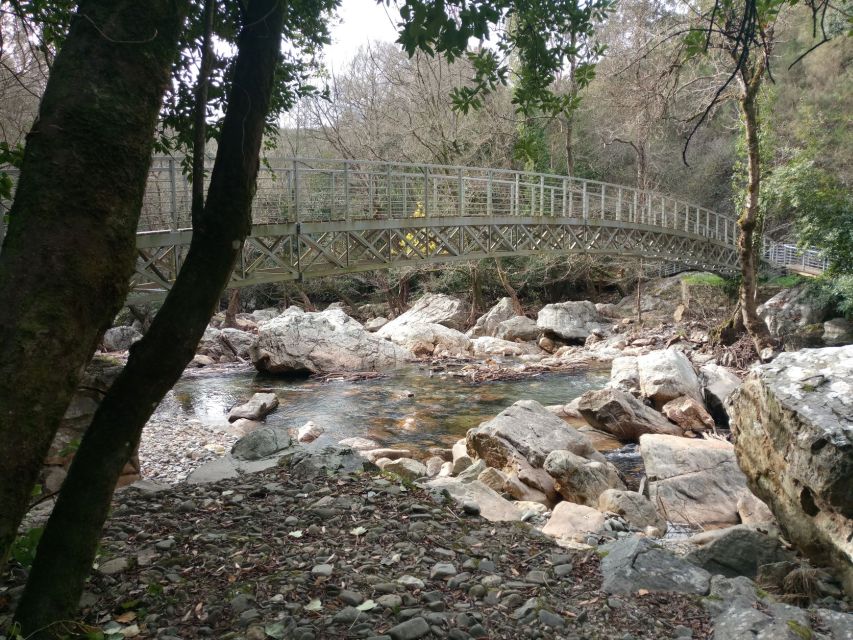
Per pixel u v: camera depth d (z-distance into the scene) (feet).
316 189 64.03
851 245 60.29
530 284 98.68
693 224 91.40
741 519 21.89
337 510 14.16
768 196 65.21
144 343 8.14
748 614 10.64
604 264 92.53
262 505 14.67
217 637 8.93
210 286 8.25
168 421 38.42
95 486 8.17
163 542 12.09
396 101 90.33
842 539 13.91
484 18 9.66
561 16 12.42
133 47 6.79
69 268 6.39
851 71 85.51
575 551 13.17
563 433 27.96
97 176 6.58
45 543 8.15
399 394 48.34
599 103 96.68
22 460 6.16
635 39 52.11
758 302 70.90
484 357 65.21
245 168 8.24
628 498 21.79
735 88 52.31
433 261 49.80
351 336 61.31
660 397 40.16
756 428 17.52
